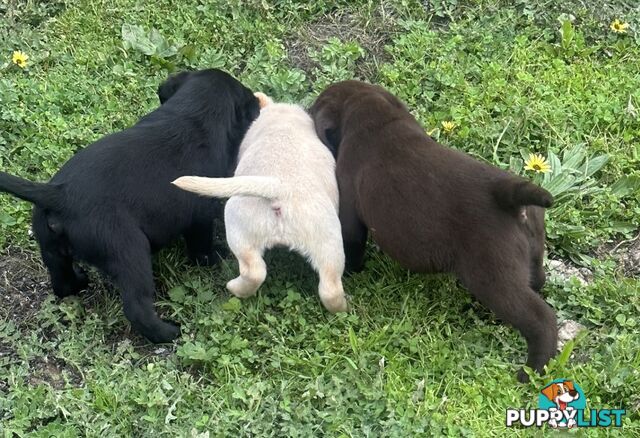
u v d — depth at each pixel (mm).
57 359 1023
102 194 989
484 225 954
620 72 1420
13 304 1086
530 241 1001
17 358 1021
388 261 1120
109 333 1061
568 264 1167
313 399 955
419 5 1513
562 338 1047
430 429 923
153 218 1021
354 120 1083
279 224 996
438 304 1075
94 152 1015
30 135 1279
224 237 1182
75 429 926
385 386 969
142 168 1019
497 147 1279
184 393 960
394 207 1001
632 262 1171
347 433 913
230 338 1014
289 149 1049
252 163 1046
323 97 1160
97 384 973
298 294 1056
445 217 971
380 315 1062
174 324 1061
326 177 1062
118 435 922
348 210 1063
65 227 988
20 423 928
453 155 1010
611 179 1267
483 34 1459
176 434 915
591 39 1494
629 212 1213
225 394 966
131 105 1336
